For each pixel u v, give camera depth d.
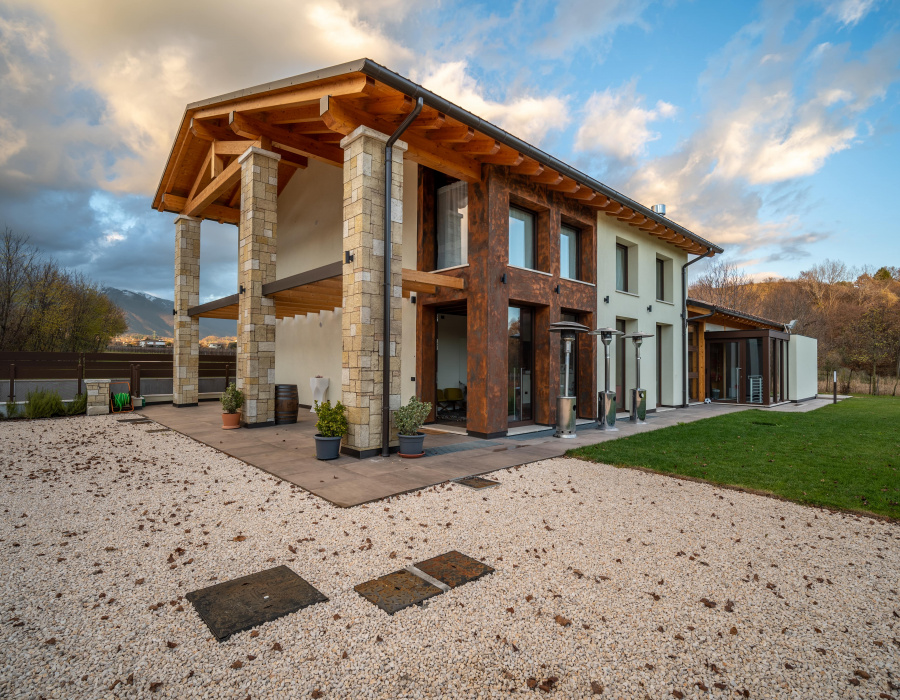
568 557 3.45
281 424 10.26
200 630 2.41
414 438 6.82
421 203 10.05
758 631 2.48
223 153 11.02
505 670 2.11
